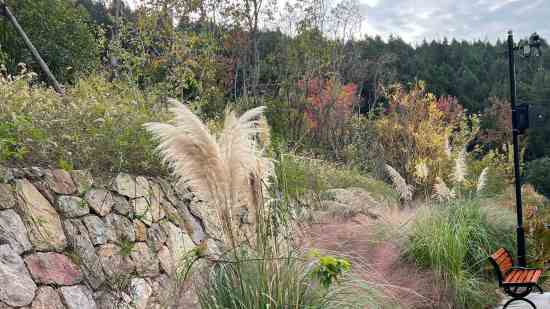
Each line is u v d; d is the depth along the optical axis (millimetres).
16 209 3928
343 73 24172
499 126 31359
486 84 48625
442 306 6426
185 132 4039
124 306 4383
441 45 55594
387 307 4961
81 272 4168
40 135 4809
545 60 51438
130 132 6031
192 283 4469
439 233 7266
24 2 13750
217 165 4059
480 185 9516
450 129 20031
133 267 4730
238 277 4254
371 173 17062
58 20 14984
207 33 14688
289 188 7340
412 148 18328
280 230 4688
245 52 19422
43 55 14047
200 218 6145
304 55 20766
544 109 8148
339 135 18750
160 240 5277
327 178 11062
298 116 17594
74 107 5863
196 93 13414
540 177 32969
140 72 11969
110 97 7859
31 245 3877
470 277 7262
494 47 60000
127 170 5477
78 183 4703
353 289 4605
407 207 9734
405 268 6945
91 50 15688
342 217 8445
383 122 19719
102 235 4609
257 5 19281
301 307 4148
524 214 10852
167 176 6070
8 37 13328
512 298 6938
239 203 4316
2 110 5051
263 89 19984
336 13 22828
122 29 12867
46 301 3717
